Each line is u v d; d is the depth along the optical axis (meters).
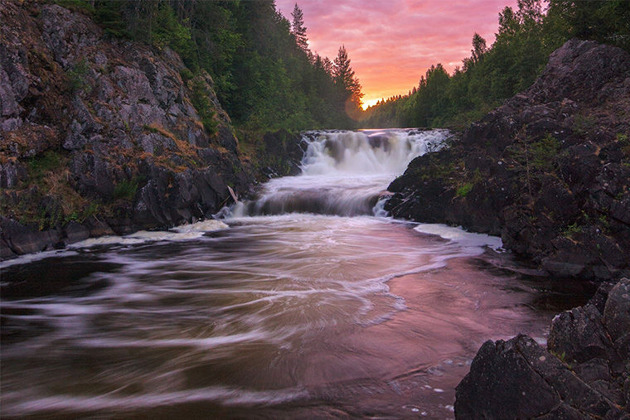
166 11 25.73
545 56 36.84
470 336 7.17
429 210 18.81
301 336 7.26
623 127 13.60
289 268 12.09
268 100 41.66
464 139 20.66
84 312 8.86
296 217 21.56
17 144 14.97
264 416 4.95
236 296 9.64
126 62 20.47
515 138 15.23
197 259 13.46
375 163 31.81
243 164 26.12
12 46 15.69
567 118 15.38
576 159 11.65
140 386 5.76
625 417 3.50
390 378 5.76
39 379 6.04
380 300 9.09
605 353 4.43
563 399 3.81
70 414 5.11
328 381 5.73
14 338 7.57
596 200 10.30
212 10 32.75
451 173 19.55
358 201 21.67
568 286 9.98
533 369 4.00
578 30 22.28
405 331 7.40
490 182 15.34
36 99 16.09
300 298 9.32
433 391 5.41
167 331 7.72
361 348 6.73
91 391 5.66
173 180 18.25
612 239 9.90
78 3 20.69
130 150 18.14
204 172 20.02
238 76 37.75
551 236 11.88
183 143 21.12
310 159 31.59
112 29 20.62
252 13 42.44
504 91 46.56
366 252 13.92
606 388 4.02
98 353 6.87
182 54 27.80
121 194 17.05
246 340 7.17
